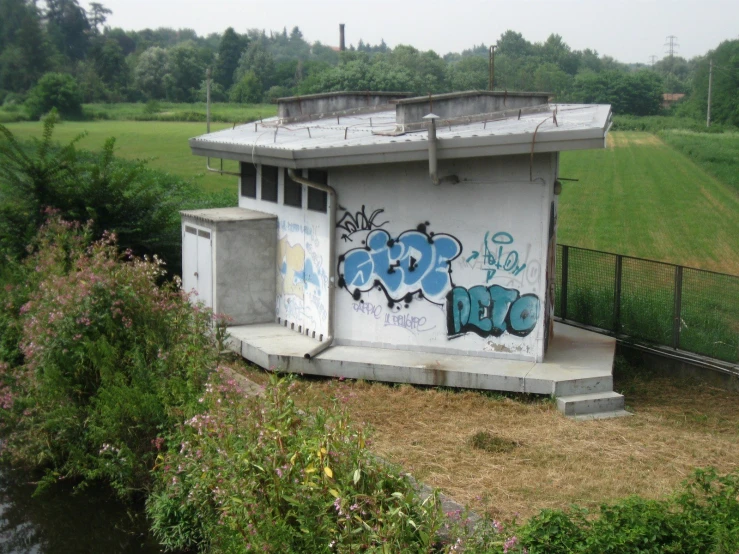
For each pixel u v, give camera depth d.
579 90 109.94
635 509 7.10
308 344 13.46
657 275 14.01
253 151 13.76
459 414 11.25
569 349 13.30
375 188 12.84
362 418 11.05
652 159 61.41
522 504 8.59
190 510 8.92
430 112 13.88
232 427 8.34
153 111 94.12
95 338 10.98
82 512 10.04
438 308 12.79
